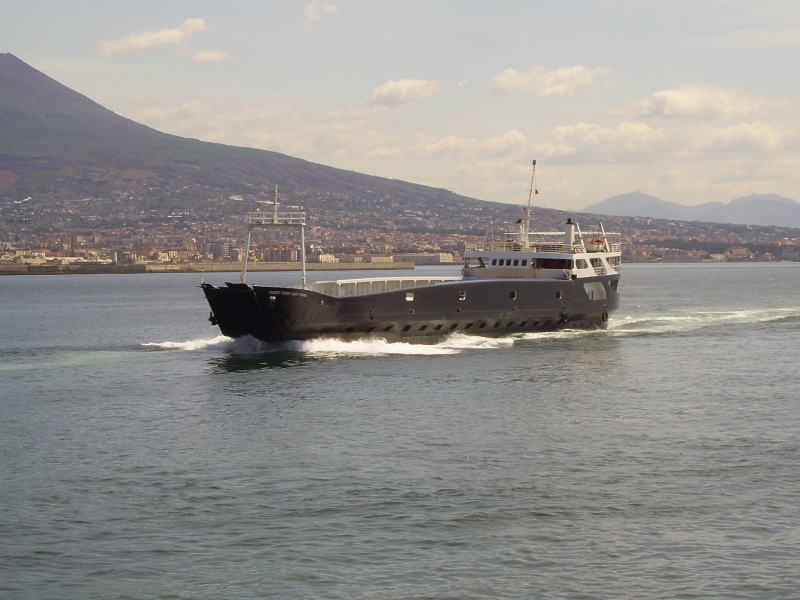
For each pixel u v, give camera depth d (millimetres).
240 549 33875
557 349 77875
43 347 88312
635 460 43719
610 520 36281
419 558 33094
